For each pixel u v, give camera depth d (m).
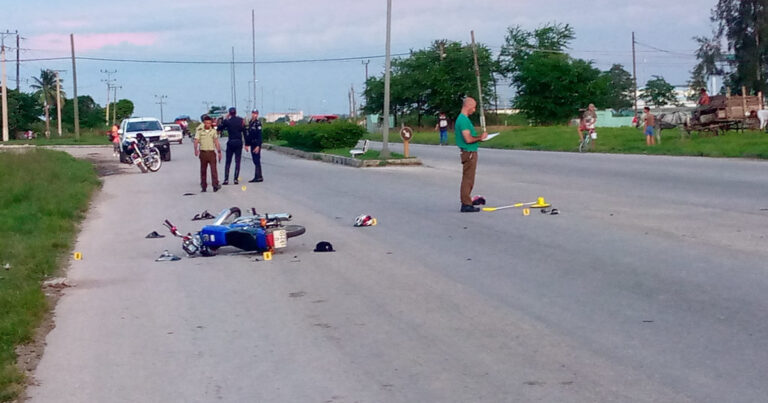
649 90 103.56
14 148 39.19
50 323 8.41
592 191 17.86
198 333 7.81
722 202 15.23
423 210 15.67
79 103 128.12
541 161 28.05
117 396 6.19
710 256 10.19
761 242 10.96
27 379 6.63
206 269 10.90
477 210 15.16
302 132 38.00
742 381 5.89
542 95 84.62
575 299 8.44
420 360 6.70
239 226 11.93
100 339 7.76
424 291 9.10
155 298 9.34
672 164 24.31
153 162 30.09
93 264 11.62
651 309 7.92
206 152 20.98
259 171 23.22
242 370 6.65
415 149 40.94
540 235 12.29
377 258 11.12
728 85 66.25
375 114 94.38
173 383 6.42
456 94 86.69
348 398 5.91
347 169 27.00
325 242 11.84
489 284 9.29
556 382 6.04
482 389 5.97
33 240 12.81
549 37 89.62
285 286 9.65
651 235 11.85
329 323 7.95
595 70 85.06
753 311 7.68
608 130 43.59
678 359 6.43
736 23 64.06
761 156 25.38
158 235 14.01
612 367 6.32
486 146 41.97
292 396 6.01
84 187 21.75
